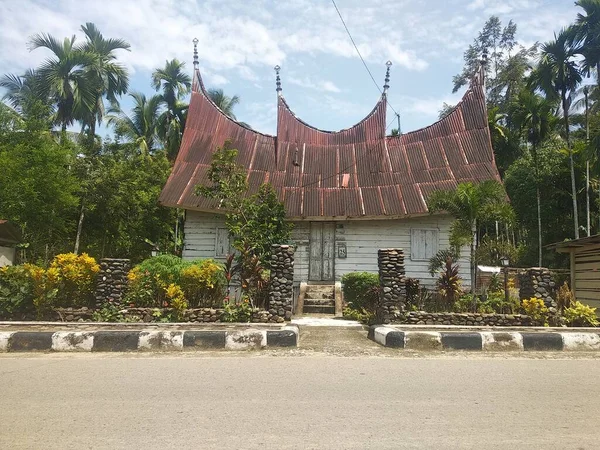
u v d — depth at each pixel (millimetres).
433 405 4840
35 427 4125
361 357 7613
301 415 4488
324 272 16594
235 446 3713
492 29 39188
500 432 4066
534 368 6727
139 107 33125
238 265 11789
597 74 22562
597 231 27953
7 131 18406
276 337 8406
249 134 18781
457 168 16312
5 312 10336
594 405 4887
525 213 29500
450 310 11594
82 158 20344
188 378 5961
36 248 19562
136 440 3826
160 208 23312
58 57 23141
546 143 31203
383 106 18844
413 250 16281
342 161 17938
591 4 21438
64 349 8008
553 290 12914
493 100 38000
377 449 3676
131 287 10961
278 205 13906
